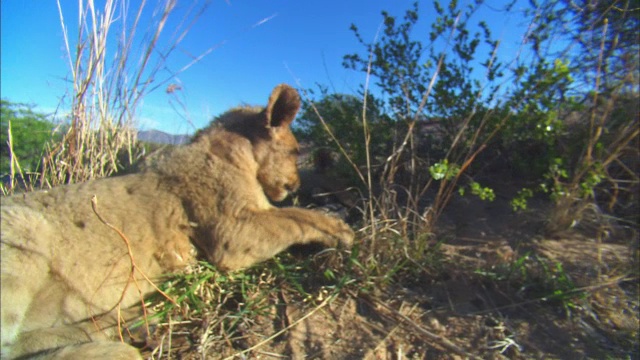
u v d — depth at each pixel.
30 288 0.57
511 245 0.80
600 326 0.62
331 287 0.68
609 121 0.89
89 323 0.60
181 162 0.70
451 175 0.81
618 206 0.90
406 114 1.00
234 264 0.68
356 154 0.98
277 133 0.77
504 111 0.90
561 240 0.83
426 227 0.77
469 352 0.57
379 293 0.69
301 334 0.60
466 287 0.70
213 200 0.68
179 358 0.58
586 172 0.84
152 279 0.65
